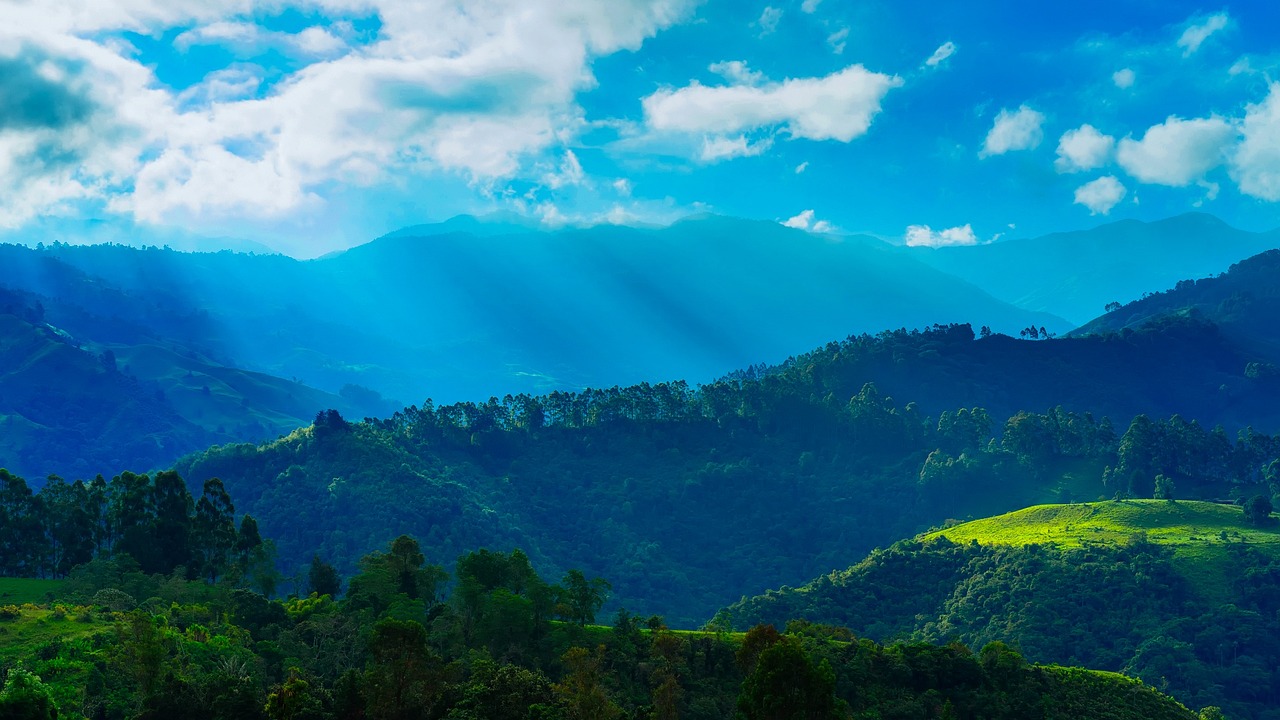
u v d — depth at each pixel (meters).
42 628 113.12
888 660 137.75
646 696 121.00
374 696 99.25
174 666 103.88
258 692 100.25
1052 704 134.00
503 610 125.19
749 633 112.69
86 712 95.38
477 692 101.44
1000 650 141.25
